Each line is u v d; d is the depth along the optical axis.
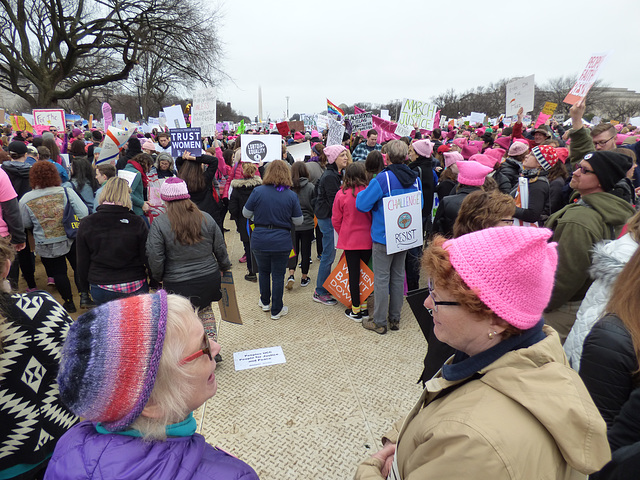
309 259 5.00
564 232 2.21
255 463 2.31
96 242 2.81
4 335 1.20
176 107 5.97
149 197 5.12
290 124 14.20
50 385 1.33
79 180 5.14
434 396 1.04
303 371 3.19
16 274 4.34
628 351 1.22
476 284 0.86
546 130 5.96
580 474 0.93
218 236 3.12
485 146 7.18
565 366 0.87
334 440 2.49
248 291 4.83
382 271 3.62
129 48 24.25
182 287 2.92
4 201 3.40
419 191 3.54
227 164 7.80
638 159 4.75
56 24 22.52
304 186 4.63
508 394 0.82
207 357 0.95
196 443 0.92
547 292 0.91
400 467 1.04
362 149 6.37
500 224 2.07
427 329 2.14
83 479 0.80
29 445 1.29
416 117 7.96
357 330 3.84
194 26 23.78
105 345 0.81
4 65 25.91
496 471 0.74
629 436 1.11
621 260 1.56
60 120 12.72
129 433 0.86
